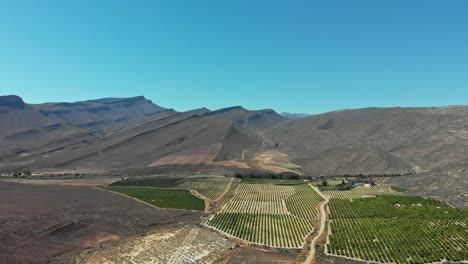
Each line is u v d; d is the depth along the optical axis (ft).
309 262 364.99
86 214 508.94
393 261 368.07
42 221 454.40
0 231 403.34
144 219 508.53
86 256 371.76
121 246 403.54
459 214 509.76
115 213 528.63
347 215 527.81
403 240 412.16
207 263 361.51
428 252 378.32
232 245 414.21
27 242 388.37
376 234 434.71
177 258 372.58
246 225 485.97
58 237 417.28
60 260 359.46
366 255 379.76
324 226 481.46
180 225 488.44
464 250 384.27
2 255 349.61
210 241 424.87
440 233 430.20
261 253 390.01
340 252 390.63
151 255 379.14
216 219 513.04
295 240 431.02
